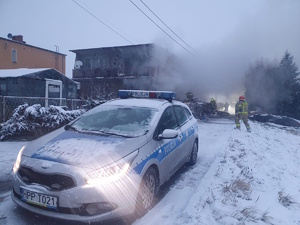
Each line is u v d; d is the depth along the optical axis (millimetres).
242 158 6051
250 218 3152
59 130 3879
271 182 4668
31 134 7418
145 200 3232
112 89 22859
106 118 4062
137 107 4266
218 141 8906
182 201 3691
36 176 2795
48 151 3021
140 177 3041
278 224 3086
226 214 3148
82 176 2666
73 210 2648
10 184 4137
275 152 7723
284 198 3924
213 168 5184
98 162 2809
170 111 4613
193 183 4535
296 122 17797
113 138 3406
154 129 3725
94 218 2664
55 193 2660
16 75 10758
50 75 12406
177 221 3016
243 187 4082
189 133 5203
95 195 2658
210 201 3494
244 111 11117
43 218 3027
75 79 23719
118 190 2777
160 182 3744
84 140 3320
